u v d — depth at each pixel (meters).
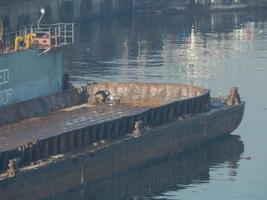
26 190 118.06
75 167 124.75
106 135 133.12
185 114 145.00
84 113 143.50
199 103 147.25
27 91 141.75
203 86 189.75
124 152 131.62
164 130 137.88
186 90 151.25
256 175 134.25
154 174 133.12
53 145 125.75
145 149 135.12
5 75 137.38
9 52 138.88
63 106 146.00
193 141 143.88
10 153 120.00
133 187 128.38
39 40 145.12
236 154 142.62
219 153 142.88
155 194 126.44
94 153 127.06
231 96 153.75
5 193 115.19
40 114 141.62
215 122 147.62
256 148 145.62
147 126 138.50
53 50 145.25
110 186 128.12
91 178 127.25
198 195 126.81
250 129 155.25
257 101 174.88
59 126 135.88
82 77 196.25
